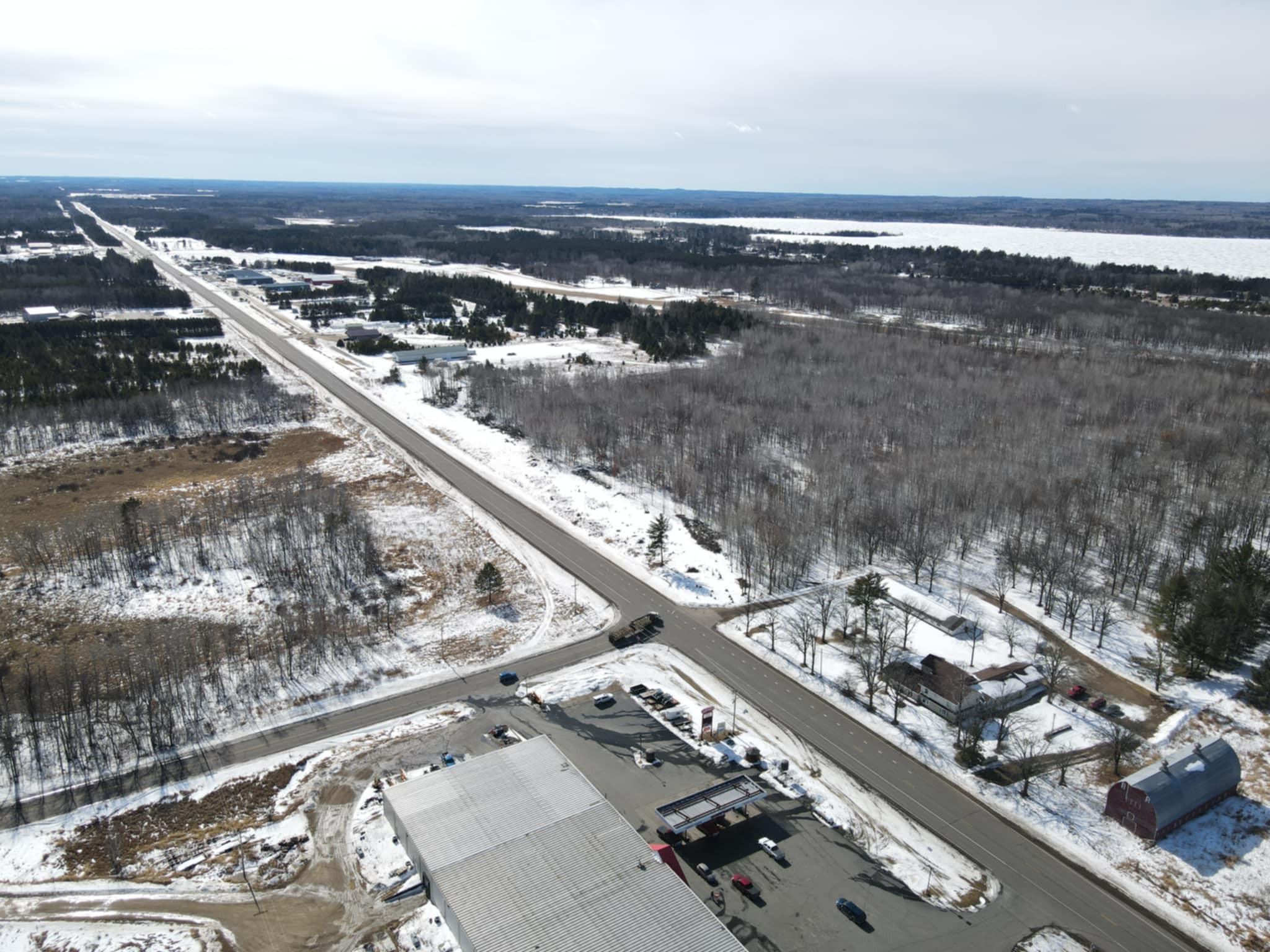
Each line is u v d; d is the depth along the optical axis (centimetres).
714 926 5359
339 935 5806
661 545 11869
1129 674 9144
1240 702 8562
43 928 5866
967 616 10244
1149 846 6712
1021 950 5734
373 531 12356
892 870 6431
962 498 12762
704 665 9244
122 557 11219
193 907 6062
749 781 7100
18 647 9350
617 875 5762
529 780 6762
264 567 11150
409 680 8969
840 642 9694
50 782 7369
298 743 7925
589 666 9225
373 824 6856
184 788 7306
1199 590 9888
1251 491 12762
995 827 6919
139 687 8319
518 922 5350
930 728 8206
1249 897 6219
